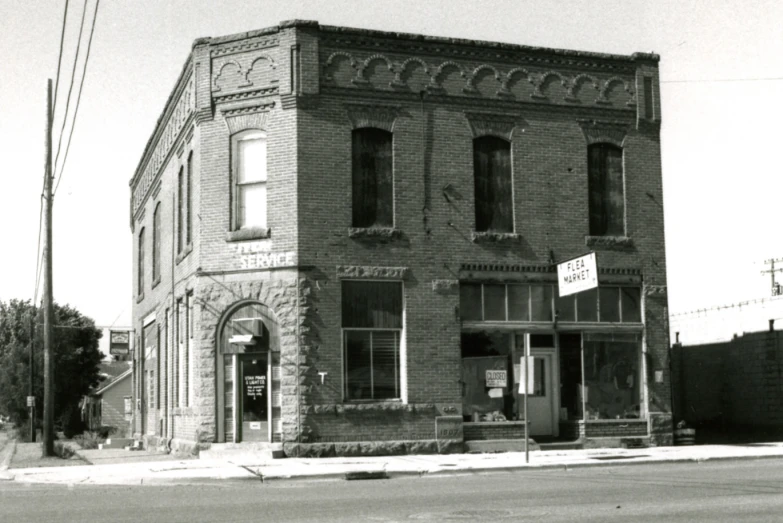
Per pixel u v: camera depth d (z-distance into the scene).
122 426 69.06
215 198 24.84
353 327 24.22
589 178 26.56
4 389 57.56
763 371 31.98
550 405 25.77
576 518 11.88
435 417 24.47
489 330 25.27
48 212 28.30
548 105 26.14
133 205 42.25
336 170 24.36
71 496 16.11
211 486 18.39
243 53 24.80
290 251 23.97
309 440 23.52
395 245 24.61
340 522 11.90
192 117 26.12
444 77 25.34
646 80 27.11
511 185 25.83
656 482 16.47
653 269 26.73
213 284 24.66
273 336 24.23
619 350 26.38
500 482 17.38
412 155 24.95
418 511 12.93
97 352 67.12
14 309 80.44
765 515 11.81
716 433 31.69
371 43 24.80
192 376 26.11
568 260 24.45
